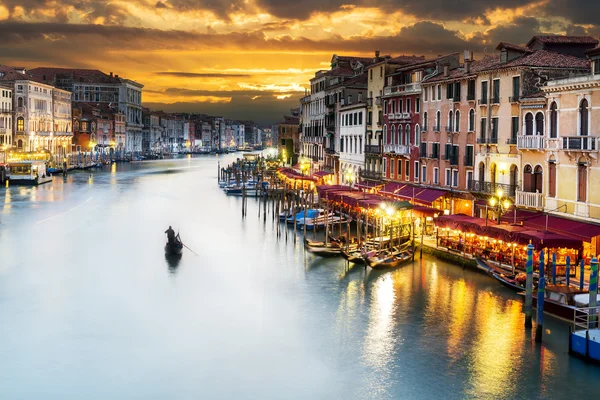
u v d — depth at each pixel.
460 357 26.50
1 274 39.34
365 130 69.31
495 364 25.73
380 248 41.91
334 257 44.94
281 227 59.16
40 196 81.69
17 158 105.00
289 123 137.50
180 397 23.48
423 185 54.72
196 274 40.06
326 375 25.17
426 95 54.47
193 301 34.31
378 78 65.62
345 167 77.31
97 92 192.38
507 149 43.38
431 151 53.53
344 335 29.14
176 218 64.69
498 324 29.81
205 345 28.14
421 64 55.56
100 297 34.88
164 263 43.03
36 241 49.84
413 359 26.42
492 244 39.84
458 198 48.75
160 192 92.25
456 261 40.97
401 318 31.12
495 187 43.56
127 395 23.61
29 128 117.00
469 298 33.84
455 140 49.78
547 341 27.67
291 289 36.50
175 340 28.67
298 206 69.25
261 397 23.48
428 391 23.80
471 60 50.94
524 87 41.81
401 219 47.09
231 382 24.62
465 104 48.31
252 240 52.12
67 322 30.84
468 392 23.67
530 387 23.89
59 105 136.25
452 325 30.00
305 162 101.88
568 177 37.38
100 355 27.00
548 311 30.33
